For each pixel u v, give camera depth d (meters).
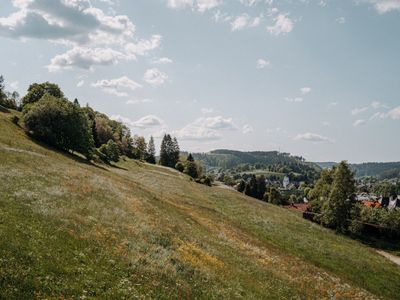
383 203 185.50
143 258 21.06
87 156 92.12
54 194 29.28
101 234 22.56
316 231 66.50
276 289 26.44
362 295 34.00
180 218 40.34
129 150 174.88
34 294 13.41
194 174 172.00
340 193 82.88
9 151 46.31
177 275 20.91
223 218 55.97
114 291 15.88
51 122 85.62
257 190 176.00
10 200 23.78
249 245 39.69
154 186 75.19
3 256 15.20
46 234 19.30
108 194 36.72
